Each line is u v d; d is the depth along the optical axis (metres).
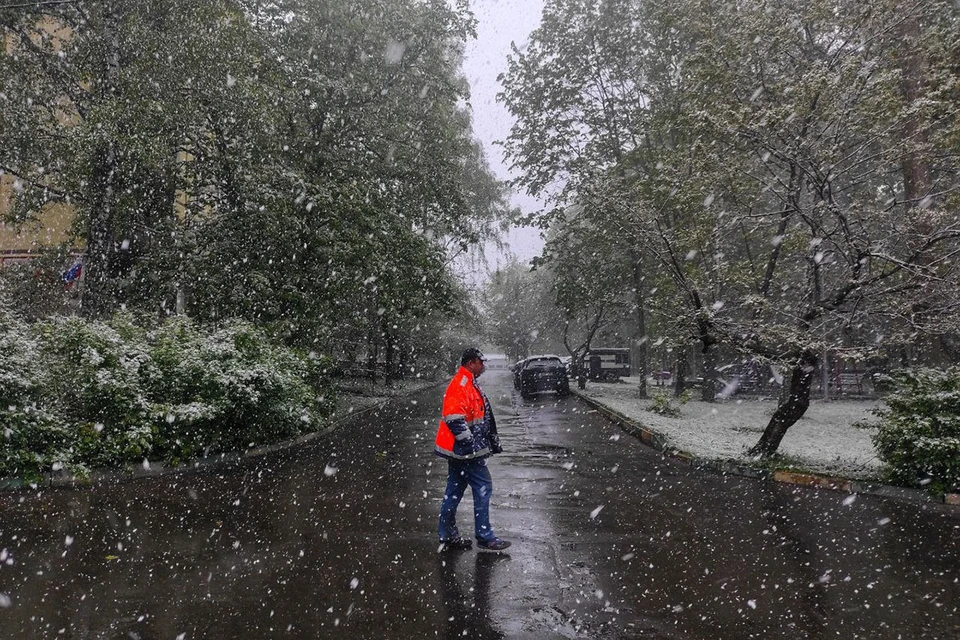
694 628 3.93
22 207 17.30
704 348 9.98
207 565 5.09
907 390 8.12
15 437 8.05
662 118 17.72
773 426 9.89
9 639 3.74
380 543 5.74
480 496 5.64
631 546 5.66
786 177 11.16
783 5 9.32
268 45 15.51
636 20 20.89
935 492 7.46
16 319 9.35
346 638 3.80
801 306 9.62
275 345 13.88
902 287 8.37
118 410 9.12
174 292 15.29
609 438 13.41
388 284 16.83
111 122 12.56
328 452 11.48
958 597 4.41
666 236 10.02
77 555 5.30
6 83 14.55
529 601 4.37
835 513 6.88
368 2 16.70
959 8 10.49
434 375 46.72
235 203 15.08
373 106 17.38
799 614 4.13
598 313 29.67
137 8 14.10
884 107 8.44
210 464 9.91
